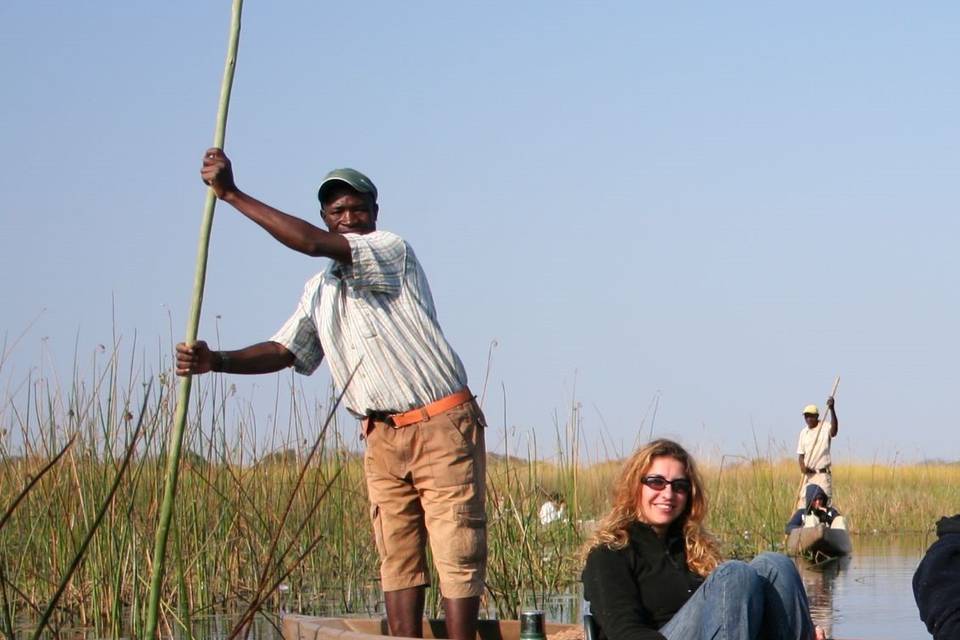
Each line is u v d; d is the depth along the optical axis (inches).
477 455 259.0
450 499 255.0
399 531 263.3
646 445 226.1
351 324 254.8
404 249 253.8
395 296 253.3
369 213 260.2
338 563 459.8
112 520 374.9
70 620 379.2
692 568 224.7
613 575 220.1
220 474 419.5
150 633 192.5
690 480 223.8
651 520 224.4
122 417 379.6
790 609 219.0
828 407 709.9
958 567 213.2
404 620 264.2
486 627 276.7
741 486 775.7
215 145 205.8
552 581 472.4
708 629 210.4
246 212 220.8
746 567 212.4
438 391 255.3
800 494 711.7
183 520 396.8
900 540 791.1
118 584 361.4
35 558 386.9
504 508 470.6
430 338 255.4
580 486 615.8
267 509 430.0
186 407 194.4
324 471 448.1
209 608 401.1
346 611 414.6
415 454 255.3
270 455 446.6
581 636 279.3
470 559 256.2
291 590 432.5
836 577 541.0
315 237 236.8
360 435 267.6
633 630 213.6
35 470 381.1
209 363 250.5
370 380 254.8
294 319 266.8
